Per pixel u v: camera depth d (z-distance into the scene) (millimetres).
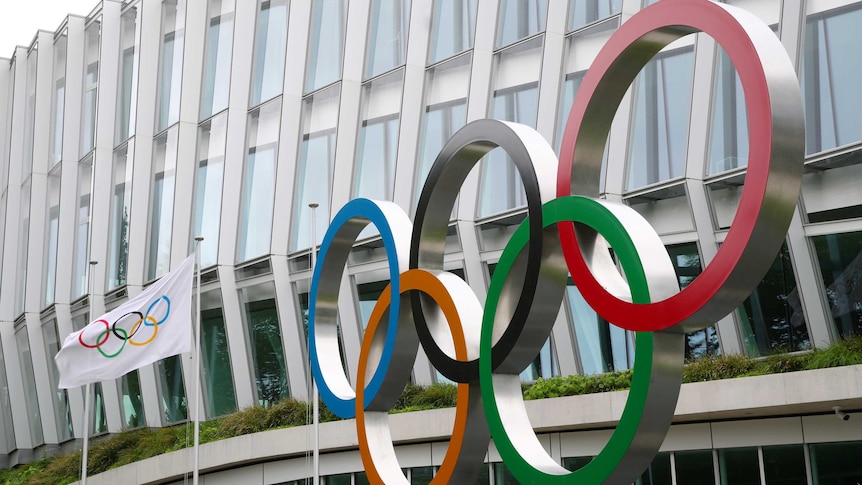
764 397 17531
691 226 20688
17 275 38312
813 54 19297
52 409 36188
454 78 24703
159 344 19969
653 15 8398
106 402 31484
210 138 29469
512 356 9578
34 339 36281
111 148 33156
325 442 23062
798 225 19547
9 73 41406
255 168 28141
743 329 20406
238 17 28938
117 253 32188
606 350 22031
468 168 11094
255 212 27906
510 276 9898
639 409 8180
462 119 24375
